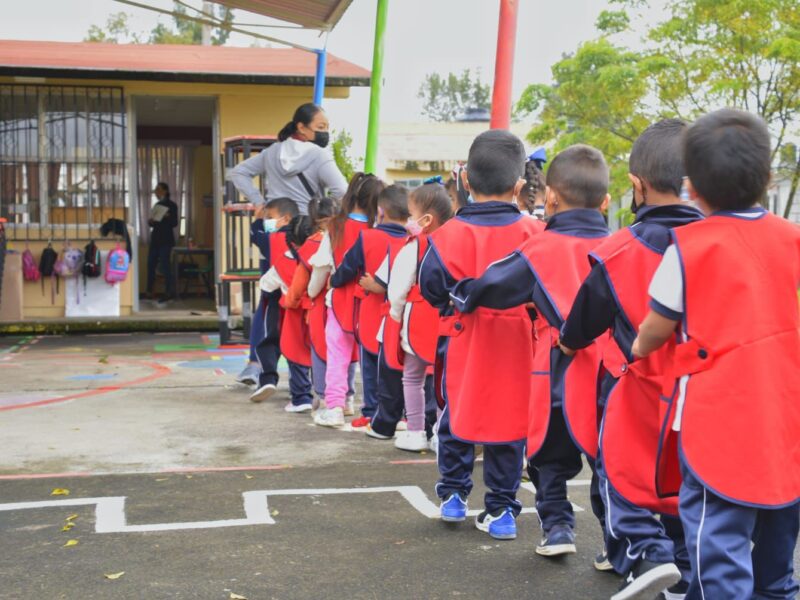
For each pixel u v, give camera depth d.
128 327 11.81
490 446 3.79
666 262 2.56
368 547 3.70
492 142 3.88
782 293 2.49
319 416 6.12
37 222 11.91
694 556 2.45
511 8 6.42
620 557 2.96
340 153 18.03
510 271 3.48
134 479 4.74
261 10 8.38
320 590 3.24
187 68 11.71
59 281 11.96
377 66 7.95
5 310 11.71
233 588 3.25
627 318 2.89
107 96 11.91
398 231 5.64
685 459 2.47
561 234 3.44
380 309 5.69
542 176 5.08
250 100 12.14
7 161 11.80
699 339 2.48
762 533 2.60
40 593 3.21
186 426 6.08
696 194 2.59
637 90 15.62
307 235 6.25
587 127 16.86
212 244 16.38
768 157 2.53
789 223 2.59
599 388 3.12
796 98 15.05
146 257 16.14
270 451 5.39
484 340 3.73
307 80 11.73
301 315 6.51
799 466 2.47
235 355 9.66
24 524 3.98
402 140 30.11
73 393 7.33
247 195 7.23
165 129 16.08
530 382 3.66
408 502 4.33
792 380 2.47
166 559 3.54
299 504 4.29
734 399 2.43
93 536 3.82
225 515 4.11
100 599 3.15
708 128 2.55
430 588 3.27
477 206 3.90
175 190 16.31
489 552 3.65
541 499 3.54
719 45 15.19
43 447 5.46
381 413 5.58
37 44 13.27
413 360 5.27
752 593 2.57
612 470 2.88
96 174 11.99
